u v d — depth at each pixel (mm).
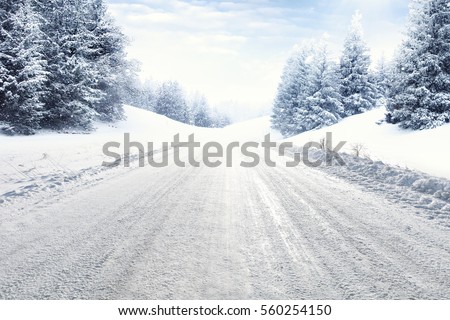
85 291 2770
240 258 3434
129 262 3311
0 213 4973
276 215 4977
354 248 3725
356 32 39875
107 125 33719
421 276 3082
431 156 12602
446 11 21531
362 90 40094
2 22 20828
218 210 5230
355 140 21484
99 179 7773
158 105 88750
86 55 28797
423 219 4801
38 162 9938
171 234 4129
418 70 21625
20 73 20109
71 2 26391
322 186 7152
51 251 3578
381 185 7180
